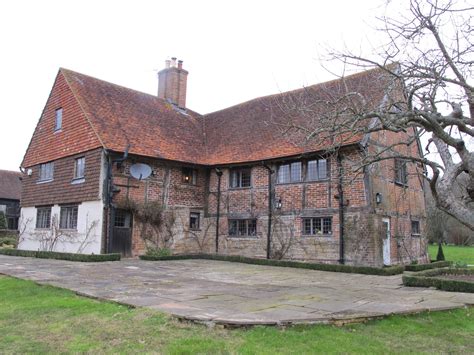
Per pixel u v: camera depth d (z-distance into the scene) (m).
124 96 20.78
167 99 23.67
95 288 8.72
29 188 21.67
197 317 5.83
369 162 7.48
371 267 13.45
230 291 8.81
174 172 19.23
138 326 5.54
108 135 17.38
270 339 5.10
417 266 14.75
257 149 18.66
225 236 19.14
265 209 17.83
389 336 5.52
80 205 17.69
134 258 17.30
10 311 6.55
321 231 15.96
